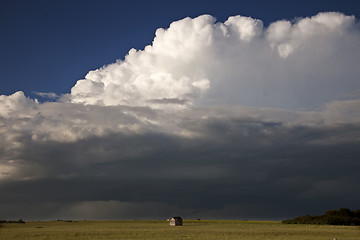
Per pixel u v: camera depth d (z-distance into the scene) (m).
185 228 96.06
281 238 59.62
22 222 142.75
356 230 84.94
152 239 58.00
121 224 131.88
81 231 77.31
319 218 143.38
